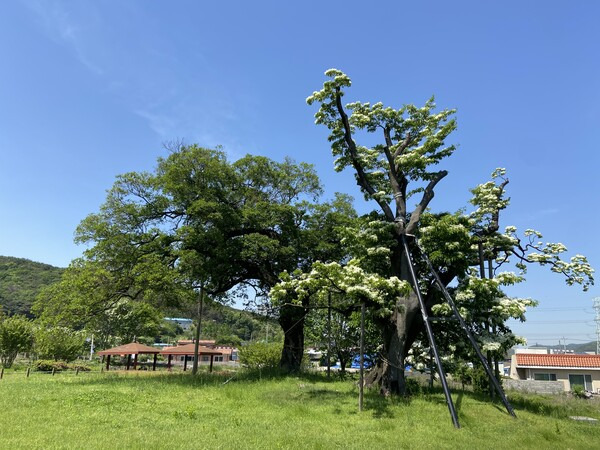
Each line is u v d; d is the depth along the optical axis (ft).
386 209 53.62
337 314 83.61
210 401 43.47
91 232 65.05
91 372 104.99
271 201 76.13
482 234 57.31
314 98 53.52
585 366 125.08
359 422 35.17
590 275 56.03
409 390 49.73
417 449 27.37
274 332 238.27
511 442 30.60
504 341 49.32
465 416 38.19
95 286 61.93
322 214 76.33
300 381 60.03
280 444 26.50
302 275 48.19
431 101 58.08
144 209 67.46
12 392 47.91
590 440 33.22
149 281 58.95
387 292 46.88
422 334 58.85
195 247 66.08
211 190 67.15
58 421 31.78
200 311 84.43
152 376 70.49
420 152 52.31
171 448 24.58
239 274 77.05
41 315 62.59
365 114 57.62
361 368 41.16
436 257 50.31
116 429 29.60
